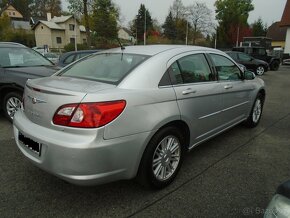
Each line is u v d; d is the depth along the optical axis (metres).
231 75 4.68
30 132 2.89
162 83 3.21
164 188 3.34
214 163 4.05
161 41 62.25
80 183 2.64
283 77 17.31
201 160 4.14
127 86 2.93
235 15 57.56
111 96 2.70
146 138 2.92
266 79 16.03
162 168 3.26
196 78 3.77
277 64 22.98
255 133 5.43
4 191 3.23
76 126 2.61
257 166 3.98
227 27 55.09
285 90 11.47
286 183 1.65
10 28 53.22
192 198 3.15
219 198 3.16
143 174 3.06
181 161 3.54
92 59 3.81
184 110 3.39
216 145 4.75
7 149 4.38
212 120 4.09
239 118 5.03
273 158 4.26
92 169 2.62
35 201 3.05
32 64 6.21
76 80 3.20
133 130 2.81
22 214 2.83
